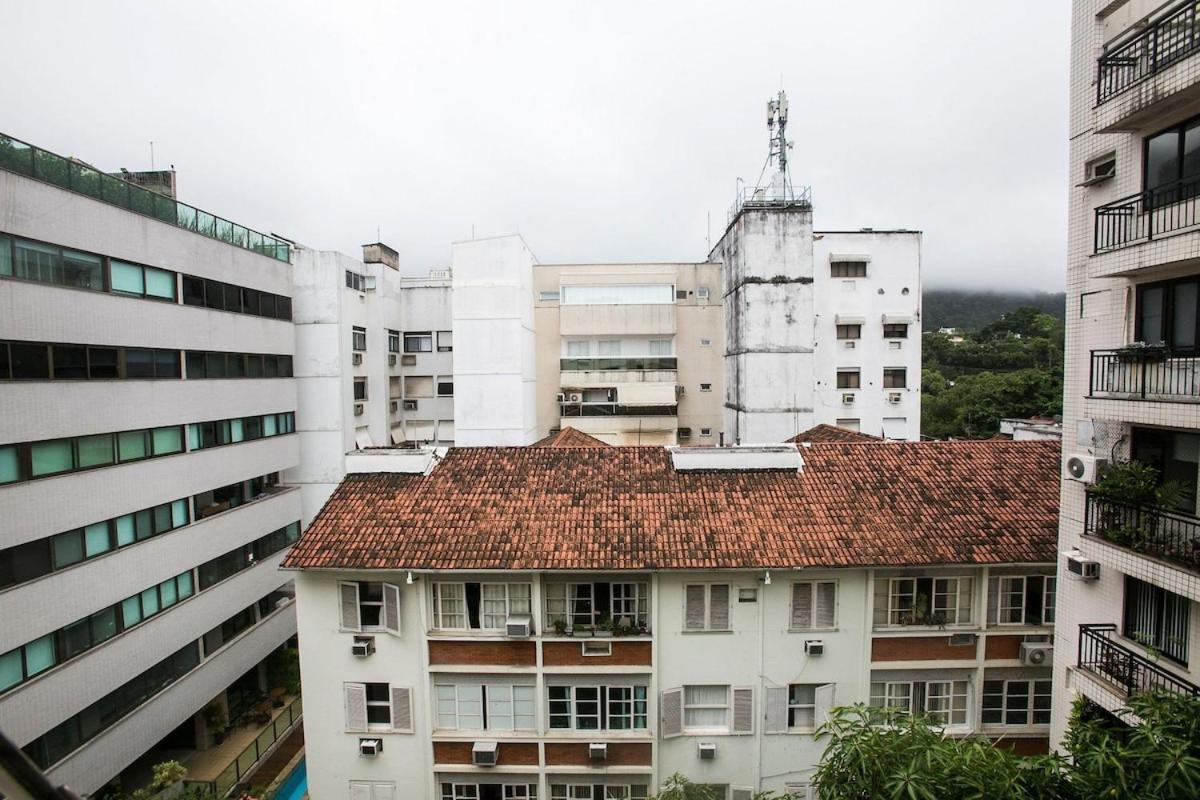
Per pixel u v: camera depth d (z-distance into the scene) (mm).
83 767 16625
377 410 39156
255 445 26453
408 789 15203
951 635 14609
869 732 8906
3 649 14789
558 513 15688
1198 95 9531
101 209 18422
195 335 22656
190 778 20625
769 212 34562
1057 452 17531
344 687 15117
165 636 19953
